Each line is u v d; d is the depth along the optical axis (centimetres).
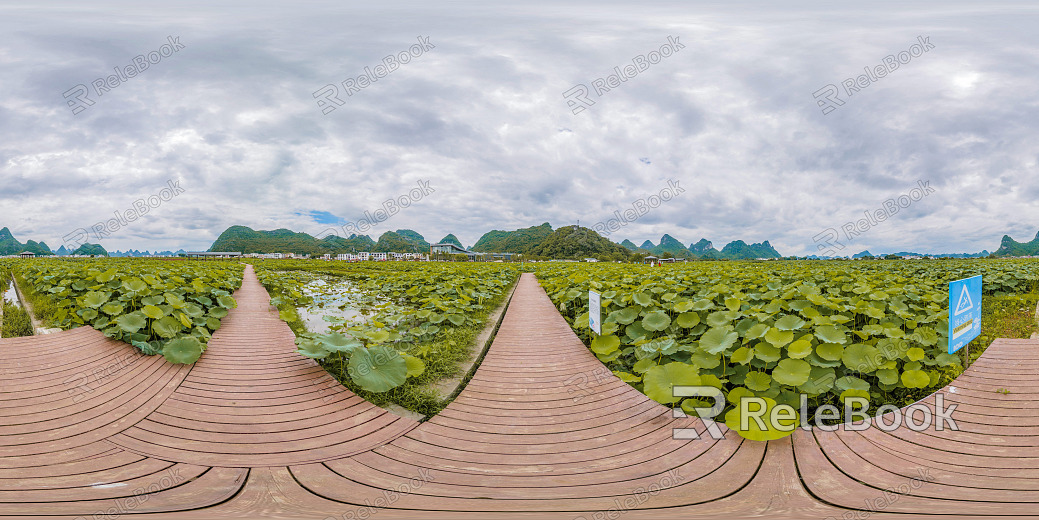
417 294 1180
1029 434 326
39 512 243
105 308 720
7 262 2872
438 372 534
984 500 249
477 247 11781
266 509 249
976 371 467
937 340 530
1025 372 462
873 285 1026
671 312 769
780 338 474
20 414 381
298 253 7225
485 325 836
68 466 297
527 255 5853
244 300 1105
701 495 257
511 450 314
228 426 358
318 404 404
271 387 446
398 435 342
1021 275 1208
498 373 491
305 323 867
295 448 321
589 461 297
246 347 604
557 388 439
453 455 309
